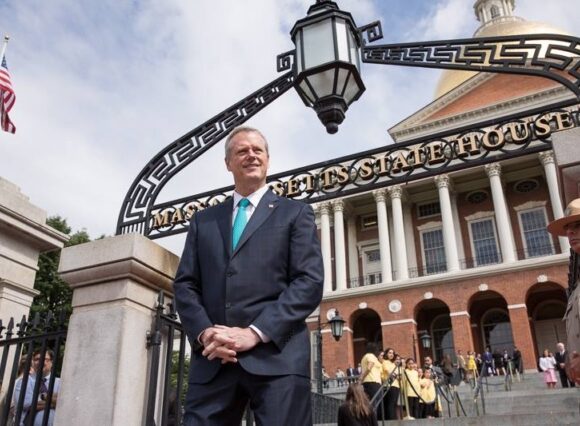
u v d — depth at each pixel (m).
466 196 43.50
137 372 3.75
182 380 3.90
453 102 43.06
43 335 4.07
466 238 42.03
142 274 3.95
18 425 3.83
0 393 5.07
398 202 42.09
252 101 4.81
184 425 2.44
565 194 3.66
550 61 3.85
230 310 2.50
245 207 2.88
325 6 4.44
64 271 4.05
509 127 3.79
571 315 3.24
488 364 30.16
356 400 7.11
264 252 2.62
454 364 35.03
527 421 10.65
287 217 2.73
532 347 33.66
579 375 3.09
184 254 2.91
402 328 37.31
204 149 4.81
